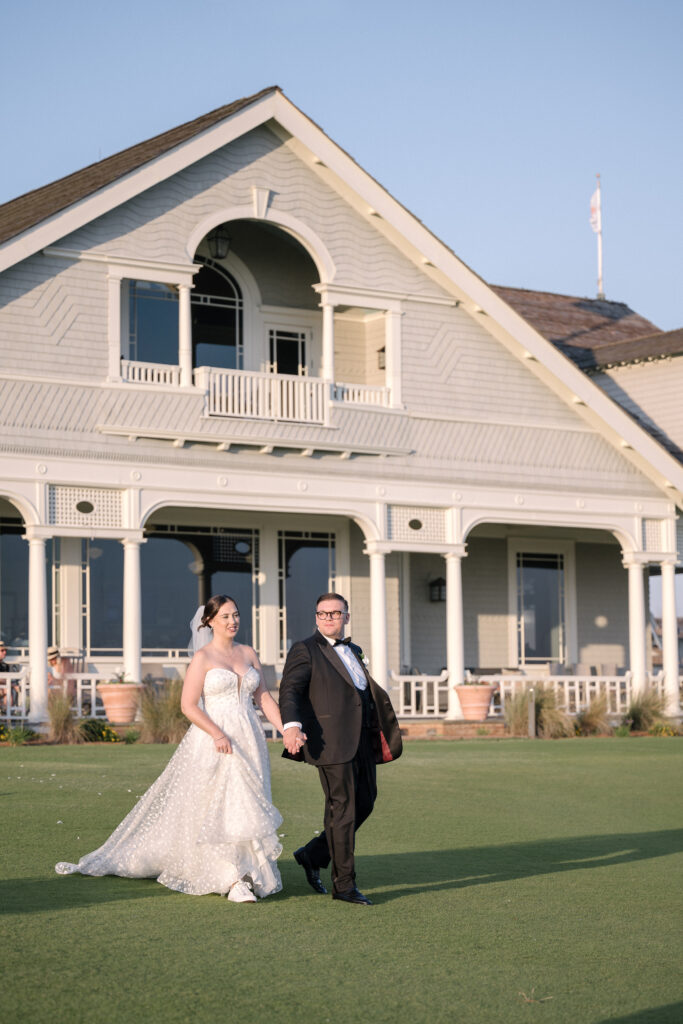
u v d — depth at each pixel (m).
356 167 23.73
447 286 25.05
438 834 11.49
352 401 24.08
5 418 21.00
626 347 31.70
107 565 24.09
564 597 30.06
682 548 28.70
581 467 26.61
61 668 23.19
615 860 10.52
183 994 6.00
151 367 22.17
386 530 24.44
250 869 8.16
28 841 10.09
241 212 23.03
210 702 8.36
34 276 21.28
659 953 7.24
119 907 7.75
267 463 23.33
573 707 26.95
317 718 8.23
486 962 6.88
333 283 23.84
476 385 25.44
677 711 26.77
